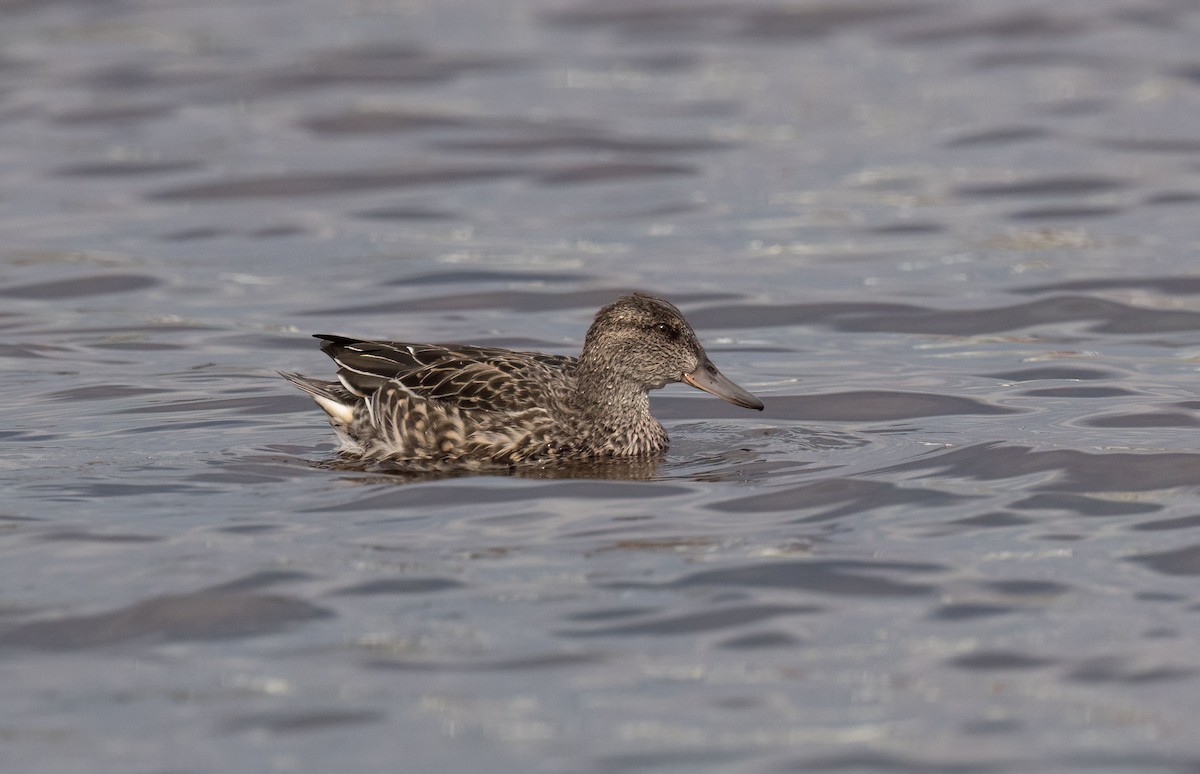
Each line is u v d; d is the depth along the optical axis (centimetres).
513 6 3769
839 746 848
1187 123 2825
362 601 1034
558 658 950
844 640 973
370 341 1475
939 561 1101
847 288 2058
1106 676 921
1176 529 1159
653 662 945
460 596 1041
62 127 2875
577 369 1464
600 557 1113
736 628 990
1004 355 1759
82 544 1141
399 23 3631
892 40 3419
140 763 834
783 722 873
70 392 1616
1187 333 1830
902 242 2267
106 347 1811
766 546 1134
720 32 3506
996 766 827
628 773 823
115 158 2703
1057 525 1174
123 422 1500
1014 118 2888
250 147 2772
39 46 3431
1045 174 2577
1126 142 2736
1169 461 1324
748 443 1448
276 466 1356
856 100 3023
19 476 1311
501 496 1266
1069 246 2217
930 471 1318
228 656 957
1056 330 1862
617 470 1359
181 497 1255
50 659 955
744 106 2997
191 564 1098
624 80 3178
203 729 870
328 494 1270
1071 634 977
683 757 838
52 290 2058
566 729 866
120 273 2136
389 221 2398
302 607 1025
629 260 2198
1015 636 976
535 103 3025
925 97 3030
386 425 1408
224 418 1522
